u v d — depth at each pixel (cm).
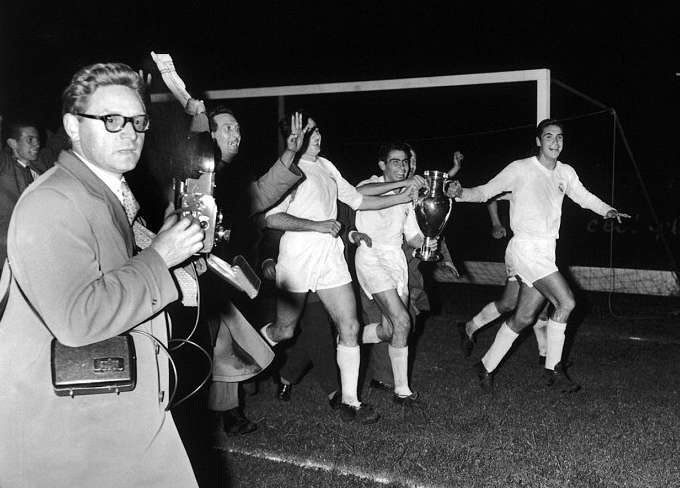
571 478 387
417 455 418
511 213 566
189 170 240
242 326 430
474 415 493
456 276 589
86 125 217
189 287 242
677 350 683
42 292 199
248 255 463
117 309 203
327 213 502
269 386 565
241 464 408
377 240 532
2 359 209
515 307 605
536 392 547
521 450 427
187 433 455
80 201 210
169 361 234
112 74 219
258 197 450
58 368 204
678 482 383
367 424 475
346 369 490
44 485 207
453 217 1733
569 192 587
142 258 213
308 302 507
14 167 602
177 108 295
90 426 209
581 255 1441
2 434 207
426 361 642
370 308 543
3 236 579
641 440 443
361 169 1577
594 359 649
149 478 216
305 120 494
